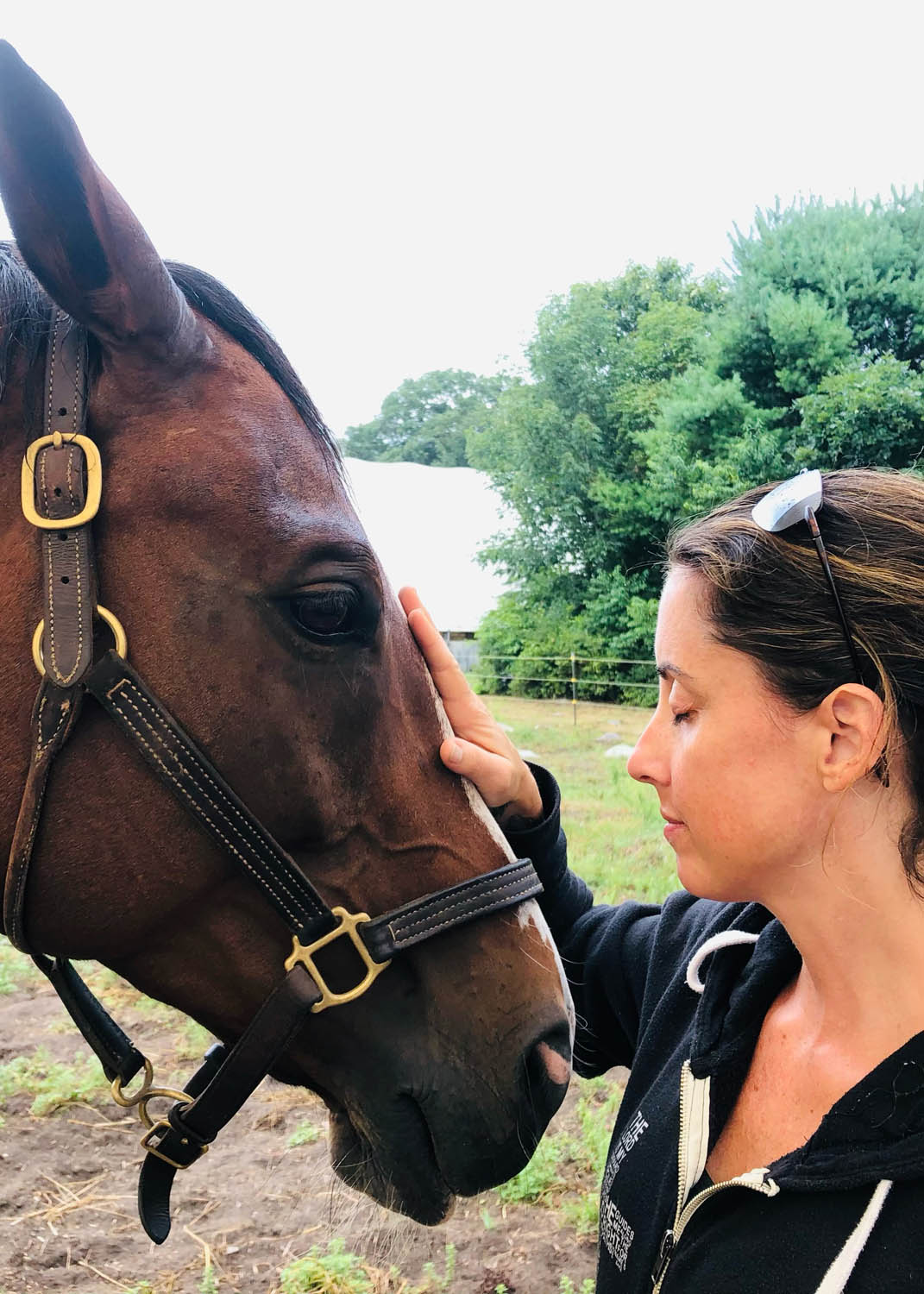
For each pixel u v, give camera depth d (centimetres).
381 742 143
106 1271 247
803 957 97
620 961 144
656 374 1848
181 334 133
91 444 128
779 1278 83
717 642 95
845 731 89
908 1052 83
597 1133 288
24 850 129
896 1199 81
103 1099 330
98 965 450
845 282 1584
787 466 1462
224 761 132
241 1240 260
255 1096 336
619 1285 104
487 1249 252
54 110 117
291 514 134
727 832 95
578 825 661
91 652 127
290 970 138
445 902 142
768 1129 97
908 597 88
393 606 150
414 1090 141
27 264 123
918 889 89
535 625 1777
